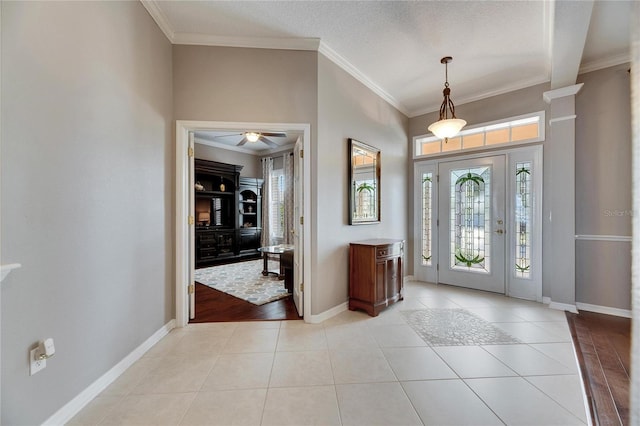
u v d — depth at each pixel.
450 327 2.74
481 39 2.78
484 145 3.98
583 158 3.19
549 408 1.65
